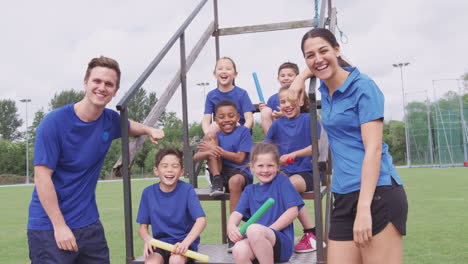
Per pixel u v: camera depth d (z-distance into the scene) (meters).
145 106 68.94
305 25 4.56
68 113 2.62
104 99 2.60
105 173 45.94
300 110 3.66
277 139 3.54
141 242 6.11
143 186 22.34
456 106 35.72
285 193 2.85
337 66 2.26
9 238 6.93
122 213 9.98
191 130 54.81
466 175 21.53
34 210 2.61
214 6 4.82
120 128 2.91
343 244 2.27
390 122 54.03
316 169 2.49
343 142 2.26
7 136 77.94
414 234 6.01
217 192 3.25
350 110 2.21
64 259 2.57
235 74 4.27
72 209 2.65
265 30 4.66
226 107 3.56
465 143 35.44
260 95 4.40
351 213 2.24
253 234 2.56
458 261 4.43
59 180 2.63
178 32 3.76
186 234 2.96
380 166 2.13
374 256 2.15
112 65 2.62
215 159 3.41
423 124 38.25
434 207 9.16
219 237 6.20
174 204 2.96
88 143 2.67
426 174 23.25
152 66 3.08
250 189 2.98
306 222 3.14
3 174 50.09
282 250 2.67
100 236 2.76
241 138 3.54
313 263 2.64
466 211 8.45
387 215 2.12
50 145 2.54
